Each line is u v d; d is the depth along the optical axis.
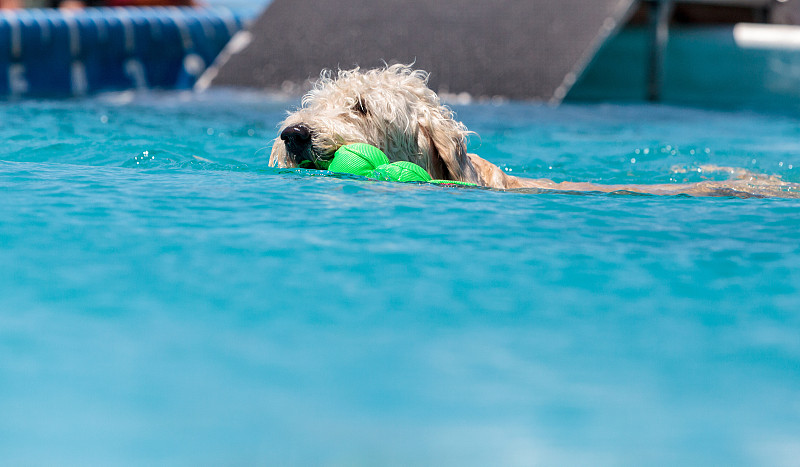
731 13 31.16
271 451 2.84
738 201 8.05
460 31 25.17
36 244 5.34
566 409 3.20
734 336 3.98
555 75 23.16
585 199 7.91
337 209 6.77
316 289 4.58
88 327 3.92
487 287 4.69
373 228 6.12
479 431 3.00
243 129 15.87
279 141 9.41
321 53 25.88
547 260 5.31
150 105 21.23
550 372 3.54
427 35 25.31
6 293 4.37
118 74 29.56
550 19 24.56
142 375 3.42
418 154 9.20
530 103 22.67
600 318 4.22
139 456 2.80
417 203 7.18
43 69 28.19
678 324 4.15
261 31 27.67
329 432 2.97
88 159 10.30
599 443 2.92
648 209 7.37
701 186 9.53
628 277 4.95
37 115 17.56
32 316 4.04
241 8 33.00
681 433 3.03
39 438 2.90
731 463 2.81
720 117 21.06
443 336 3.93
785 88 26.22
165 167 9.52
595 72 26.92
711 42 27.11
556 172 11.84
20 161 10.00
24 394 3.23
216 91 25.61
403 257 5.29
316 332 3.95
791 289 4.75
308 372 3.49
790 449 2.89
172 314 4.13
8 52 27.56
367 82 9.36
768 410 3.20
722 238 6.07
